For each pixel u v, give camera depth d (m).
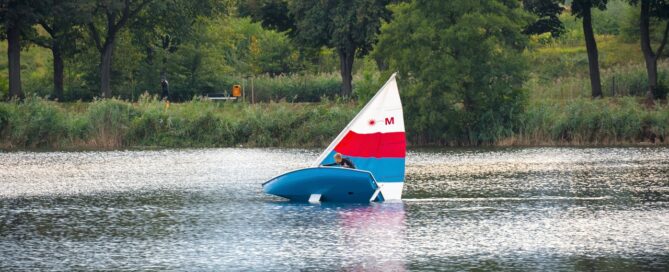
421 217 111.31
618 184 141.25
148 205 124.56
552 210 116.19
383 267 83.56
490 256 87.94
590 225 104.75
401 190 126.19
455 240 96.31
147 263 86.31
